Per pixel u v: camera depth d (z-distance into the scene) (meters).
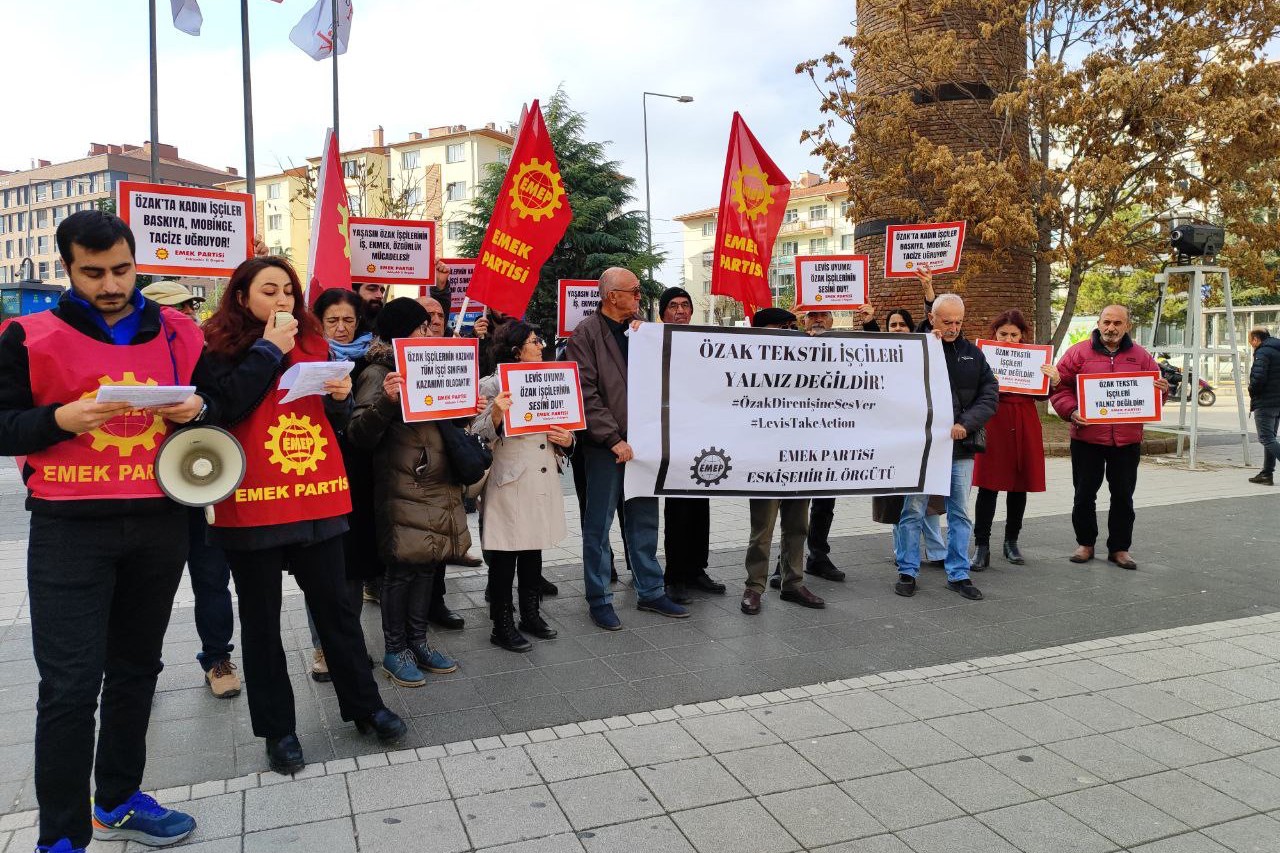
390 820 3.15
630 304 5.39
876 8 15.55
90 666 2.76
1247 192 14.34
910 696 4.30
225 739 3.82
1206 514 8.94
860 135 15.34
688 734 3.87
